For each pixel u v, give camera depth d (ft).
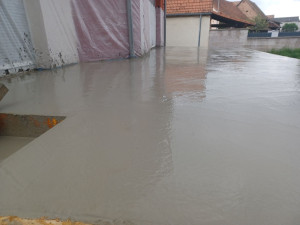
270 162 3.24
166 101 6.10
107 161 3.29
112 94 6.82
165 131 4.27
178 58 17.13
